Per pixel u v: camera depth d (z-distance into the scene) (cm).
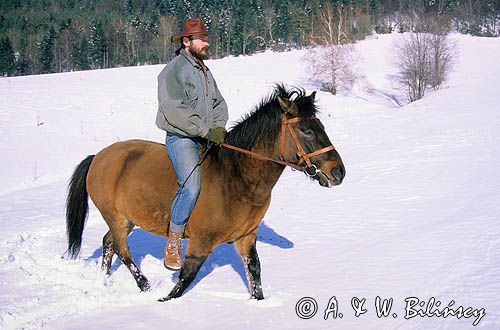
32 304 529
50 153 2052
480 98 3344
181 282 514
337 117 3228
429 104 3341
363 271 577
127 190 556
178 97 490
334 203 1023
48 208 1216
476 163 1305
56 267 690
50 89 3438
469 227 713
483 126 2103
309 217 915
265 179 478
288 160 466
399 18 10588
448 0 10700
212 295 547
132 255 732
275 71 5425
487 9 10919
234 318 474
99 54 9544
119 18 11362
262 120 476
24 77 4391
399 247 658
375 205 969
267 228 848
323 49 4747
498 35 9912
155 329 460
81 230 638
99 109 2956
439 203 924
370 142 2105
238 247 523
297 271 604
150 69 5341
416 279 529
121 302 540
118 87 3744
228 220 486
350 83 4716
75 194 634
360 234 766
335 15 8856
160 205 529
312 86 4653
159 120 515
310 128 453
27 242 857
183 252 712
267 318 468
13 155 1977
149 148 574
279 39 9794
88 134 2422
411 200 981
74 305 528
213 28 9819
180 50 520
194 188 486
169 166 532
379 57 6322
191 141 507
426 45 4675
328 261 633
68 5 13962
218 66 5922
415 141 1892
